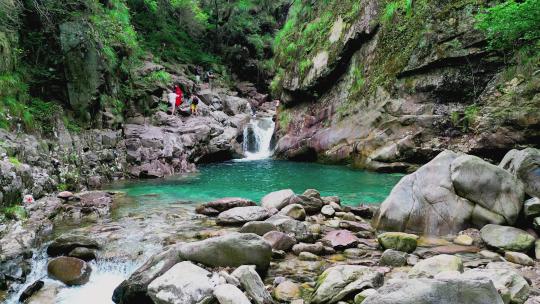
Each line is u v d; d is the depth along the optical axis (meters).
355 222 7.09
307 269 5.14
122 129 14.96
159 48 25.91
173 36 28.81
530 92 11.90
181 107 19.75
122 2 18.75
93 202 8.77
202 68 28.94
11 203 7.26
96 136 12.99
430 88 14.12
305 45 20.02
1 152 8.11
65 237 5.98
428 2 14.91
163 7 29.11
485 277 3.40
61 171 10.45
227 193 10.58
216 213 7.87
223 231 6.61
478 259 5.31
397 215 6.59
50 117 11.51
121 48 16.11
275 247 5.64
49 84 12.71
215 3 33.00
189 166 15.10
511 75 12.59
